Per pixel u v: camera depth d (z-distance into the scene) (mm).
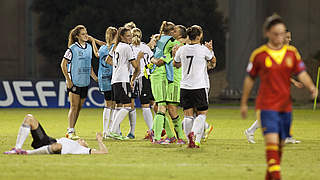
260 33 122938
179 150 38469
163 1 143250
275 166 23953
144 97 47312
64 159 33188
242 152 37688
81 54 46938
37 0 152875
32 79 92688
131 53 45281
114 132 46219
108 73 48406
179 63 39250
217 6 146375
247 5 121500
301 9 164375
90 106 93438
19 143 34938
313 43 164500
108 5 142375
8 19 198375
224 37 145375
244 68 120438
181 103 39375
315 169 30484
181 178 27328
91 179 27016
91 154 35750
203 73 38531
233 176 27938
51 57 151125
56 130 57312
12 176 27734
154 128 42938
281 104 24516
